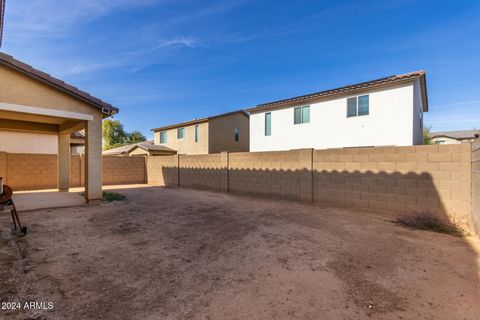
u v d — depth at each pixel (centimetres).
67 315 223
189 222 577
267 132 1808
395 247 401
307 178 805
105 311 231
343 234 473
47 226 540
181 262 348
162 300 250
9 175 1175
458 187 522
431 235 464
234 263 344
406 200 599
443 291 265
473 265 330
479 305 239
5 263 309
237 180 1042
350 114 1395
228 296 258
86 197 792
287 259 356
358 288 272
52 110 715
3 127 916
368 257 361
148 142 3005
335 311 230
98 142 802
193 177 1277
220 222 575
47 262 346
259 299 252
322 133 1509
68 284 283
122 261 351
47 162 1277
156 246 415
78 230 511
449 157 536
